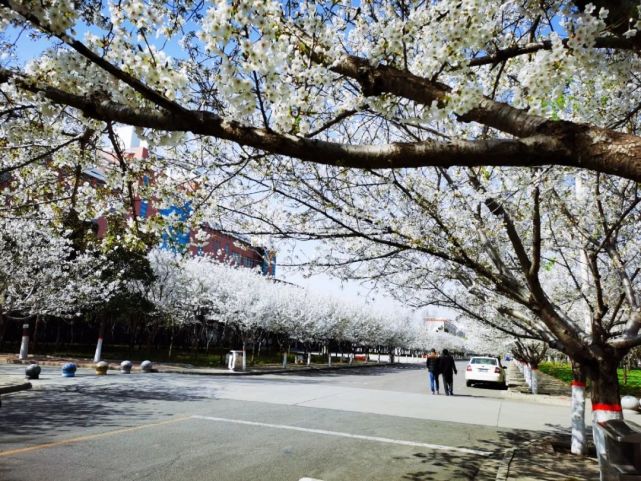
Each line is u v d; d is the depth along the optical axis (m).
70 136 4.41
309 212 6.40
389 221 6.28
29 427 7.61
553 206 6.54
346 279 7.25
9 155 4.85
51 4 2.35
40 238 16.94
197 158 5.20
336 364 38.69
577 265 10.86
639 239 7.60
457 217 6.25
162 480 5.32
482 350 41.75
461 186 6.23
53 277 18.08
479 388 21.91
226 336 45.00
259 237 6.41
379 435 8.49
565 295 11.38
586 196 6.88
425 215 6.32
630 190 6.59
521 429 10.09
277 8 2.66
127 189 4.93
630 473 3.47
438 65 2.95
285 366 28.59
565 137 2.33
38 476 5.21
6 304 17.61
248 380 18.22
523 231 7.36
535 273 5.51
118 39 2.78
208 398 11.90
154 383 14.53
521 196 6.29
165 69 2.73
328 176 5.88
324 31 3.28
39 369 14.18
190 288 28.59
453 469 6.42
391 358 49.69
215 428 8.22
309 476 5.77
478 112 2.86
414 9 3.71
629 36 2.90
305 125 2.89
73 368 15.35
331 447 7.32
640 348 21.14
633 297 6.46
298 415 10.12
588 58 2.71
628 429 3.62
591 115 4.66
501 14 4.23
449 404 13.82
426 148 2.55
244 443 7.25
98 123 3.94
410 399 14.62
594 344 6.12
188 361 27.19
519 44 4.27
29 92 3.02
